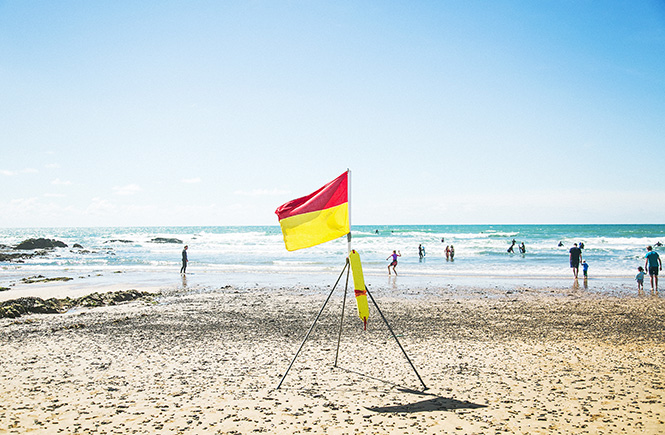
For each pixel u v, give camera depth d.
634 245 50.22
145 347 9.87
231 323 12.62
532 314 13.96
